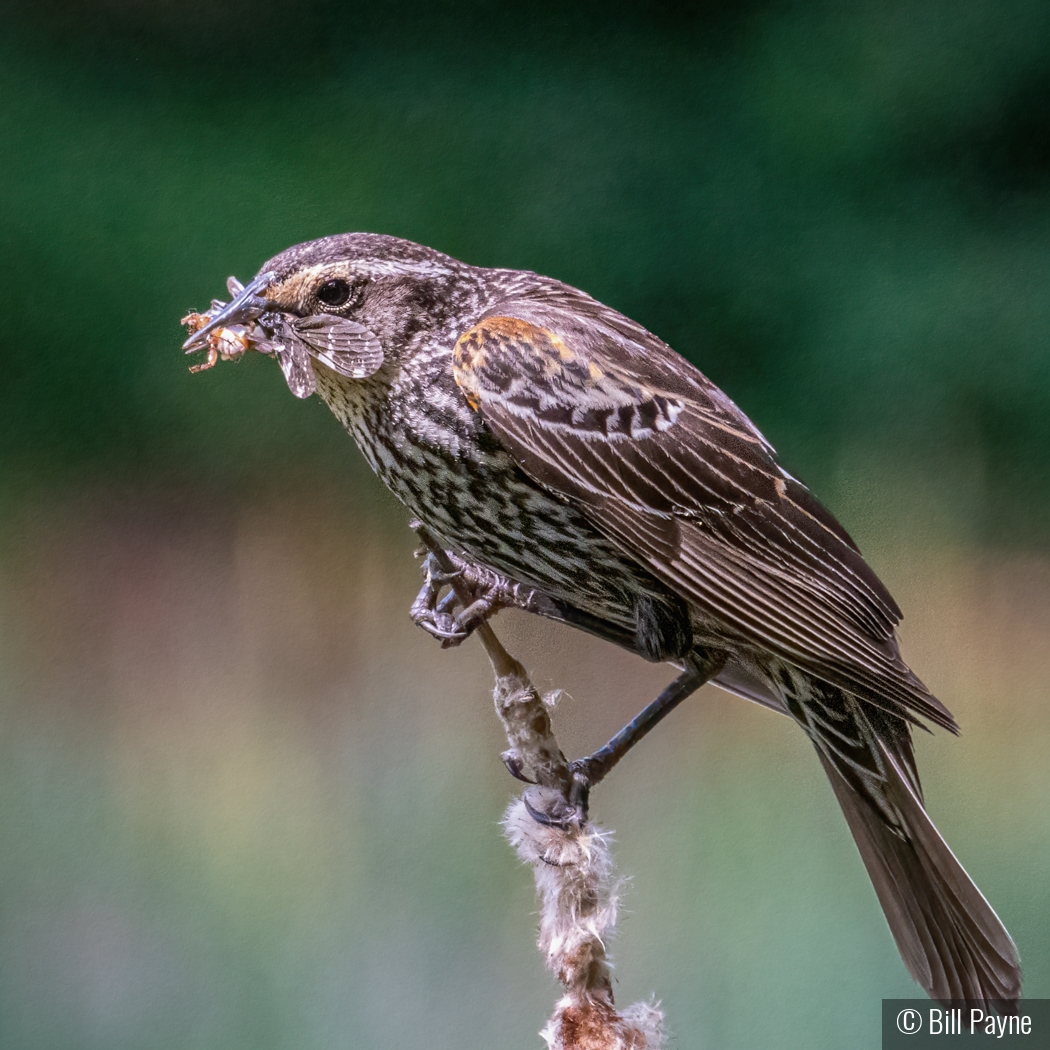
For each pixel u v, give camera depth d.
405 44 6.15
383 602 5.41
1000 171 6.29
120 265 5.98
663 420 4.39
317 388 4.40
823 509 4.40
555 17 6.22
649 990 4.57
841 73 6.27
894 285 6.25
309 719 4.70
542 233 6.23
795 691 4.40
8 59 5.93
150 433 5.87
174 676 5.05
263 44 6.09
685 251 6.28
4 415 5.84
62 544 5.71
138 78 6.03
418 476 4.40
